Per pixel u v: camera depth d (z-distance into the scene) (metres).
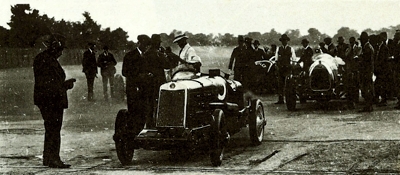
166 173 7.12
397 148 8.13
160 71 8.27
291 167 7.21
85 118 13.70
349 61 14.96
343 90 14.21
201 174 6.97
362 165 7.09
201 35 22.28
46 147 7.78
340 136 9.60
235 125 8.59
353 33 21.80
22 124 12.73
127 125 7.79
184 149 7.50
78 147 9.47
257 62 19.83
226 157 8.24
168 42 18.94
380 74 14.37
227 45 23.02
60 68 7.89
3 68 40.00
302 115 13.25
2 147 9.54
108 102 18.08
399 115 12.11
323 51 17.88
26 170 7.53
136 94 8.04
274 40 23.61
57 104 7.72
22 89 23.48
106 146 9.54
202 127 7.70
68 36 40.34
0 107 16.72
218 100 8.34
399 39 14.42
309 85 14.23
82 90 22.95
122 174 7.14
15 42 40.97
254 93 19.59
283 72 16.14
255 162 7.72
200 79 8.25
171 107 7.55
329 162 7.41
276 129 11.00
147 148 7.59
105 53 18.91
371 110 13.17
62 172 7.34
